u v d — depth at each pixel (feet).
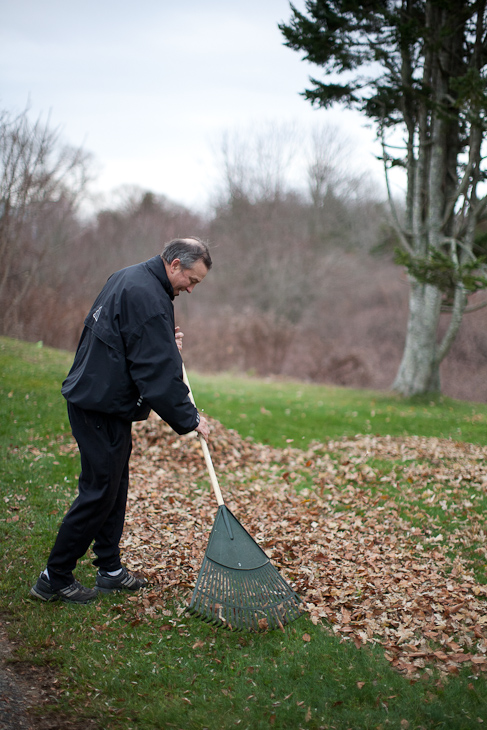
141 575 10.64
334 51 31.83
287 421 27.96
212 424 23.18
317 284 86.99
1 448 18.29
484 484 16.97
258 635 9.02
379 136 35.32
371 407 32.91
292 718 7.20
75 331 50.85
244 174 89.40
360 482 17.75
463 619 9.46
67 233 63.05
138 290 8.66
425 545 12.83
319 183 92.79
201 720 7.07
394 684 7.88
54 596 9.41
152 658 8.28
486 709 7.38
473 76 26.45
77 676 7.72
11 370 29.40
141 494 15.76
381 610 9.75
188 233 91.40
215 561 8.92
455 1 29.37
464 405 35.45
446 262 28.40
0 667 7.80
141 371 8.60
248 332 61.46
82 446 8.86
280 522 14.15
